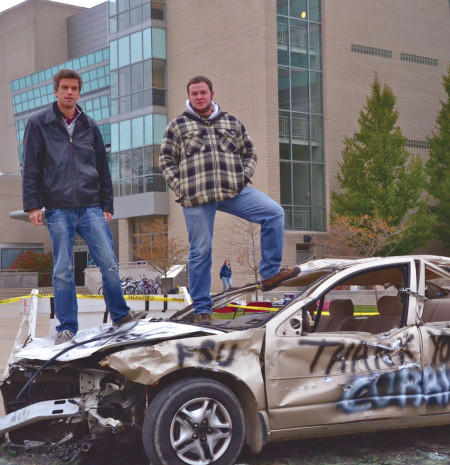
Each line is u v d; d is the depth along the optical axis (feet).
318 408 16.76
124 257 153.28
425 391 17.89
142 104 148.87
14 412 17.01
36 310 25.85
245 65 134.00
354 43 138.92
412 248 117.50
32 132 19.13
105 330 18.63
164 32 149.18
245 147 19.38
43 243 199.82
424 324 18.44
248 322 18.97
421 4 148.56
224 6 137.69
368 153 116.67
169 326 17.21
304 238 128.26
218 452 16.01
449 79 126.21
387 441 19.39
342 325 20.93
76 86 19.15
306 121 133.39
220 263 133.90
